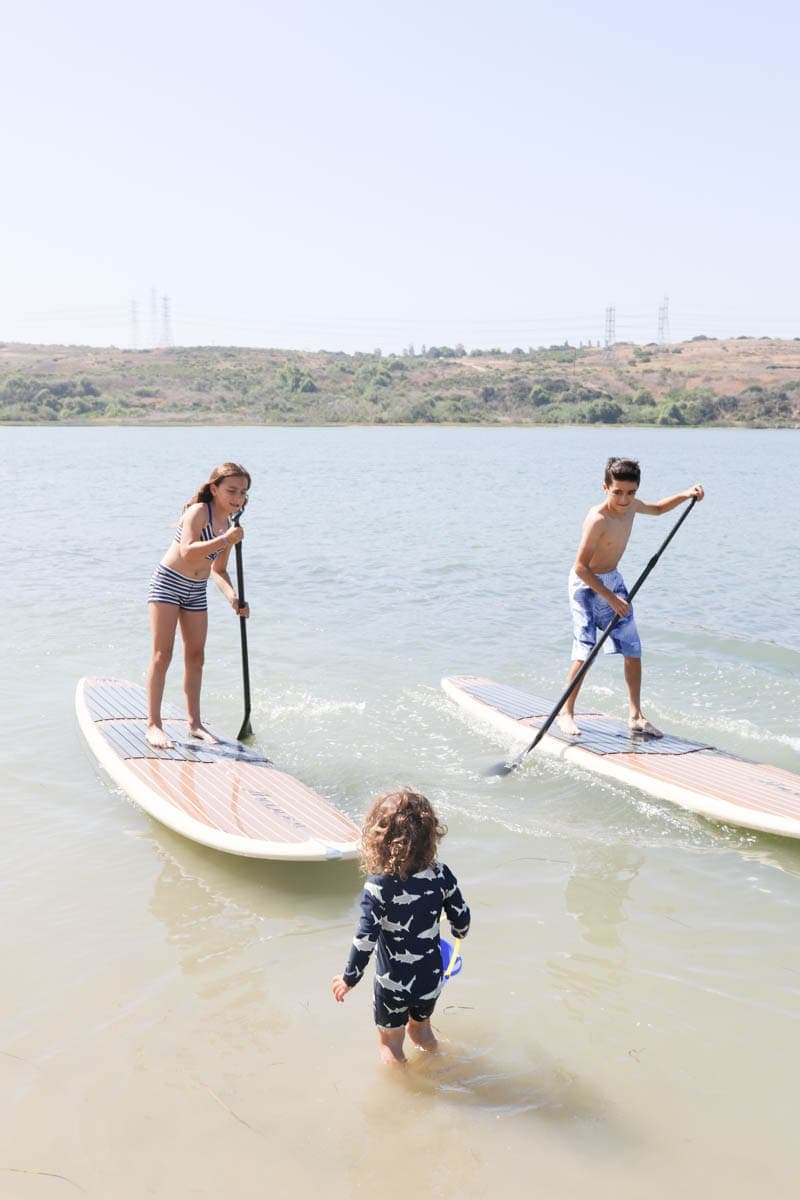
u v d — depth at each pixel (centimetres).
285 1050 396
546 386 10731
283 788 640
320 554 1609
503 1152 346
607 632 728
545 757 729
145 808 618
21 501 2344
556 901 522
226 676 905
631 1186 331
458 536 1839
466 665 963
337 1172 335
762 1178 335
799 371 11612
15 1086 372
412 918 387
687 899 527
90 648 984
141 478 3077
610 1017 421
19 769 682
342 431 8125
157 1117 358
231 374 11306
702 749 728
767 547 1756
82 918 494
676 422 9544
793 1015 424
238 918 501
